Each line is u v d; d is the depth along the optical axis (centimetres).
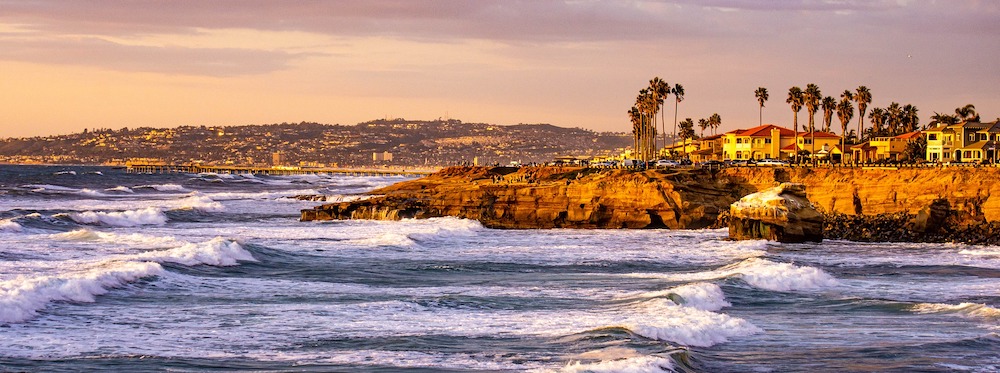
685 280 7994
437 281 8069
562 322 5978
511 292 7338
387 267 8969
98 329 5584
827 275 8050
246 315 6147
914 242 11675
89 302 6431
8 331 5422
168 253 8694
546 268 9050
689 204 13625
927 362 5034
